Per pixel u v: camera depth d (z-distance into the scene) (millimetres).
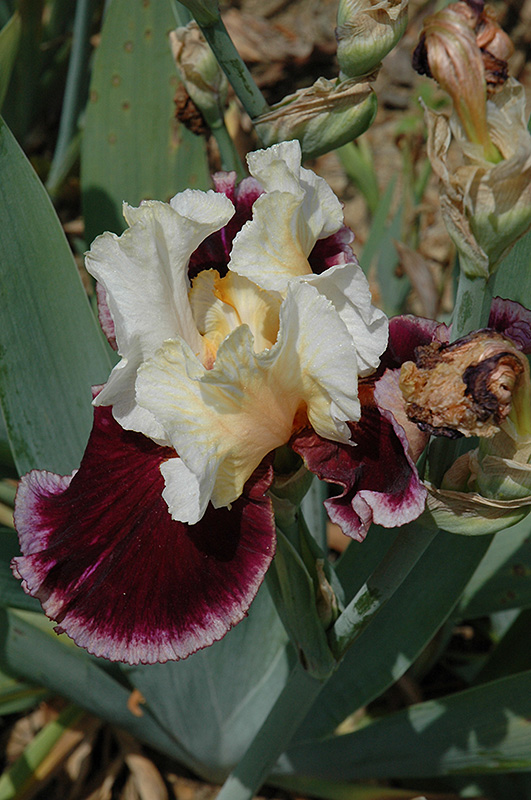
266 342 347
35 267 435
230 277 352
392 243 695
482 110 290
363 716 565
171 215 328
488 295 314
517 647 505
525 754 446
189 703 483
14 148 424
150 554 332
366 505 316
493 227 299
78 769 550
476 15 289
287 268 333
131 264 327
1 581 422
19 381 433
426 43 294
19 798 513
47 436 443
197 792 560
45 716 571
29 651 475
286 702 417
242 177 471
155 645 322
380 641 456
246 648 479
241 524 330
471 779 519
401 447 329
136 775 545
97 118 540
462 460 325
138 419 336
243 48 943
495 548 477
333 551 668
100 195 560
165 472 328
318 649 371
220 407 318
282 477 338
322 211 344
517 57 982
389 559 348
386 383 327
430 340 363
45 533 334
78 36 701
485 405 300
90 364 455
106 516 338
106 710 501
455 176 298
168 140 538
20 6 731
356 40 362
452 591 439
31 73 790
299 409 339
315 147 388
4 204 424
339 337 314
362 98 377
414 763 475
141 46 517
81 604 326
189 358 318
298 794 547
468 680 583
